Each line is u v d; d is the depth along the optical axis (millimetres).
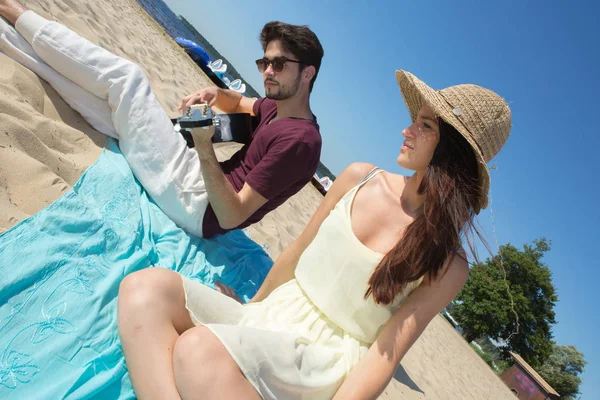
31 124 2186
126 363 1423
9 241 1555
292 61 2479
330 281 1739
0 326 1354
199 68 11961
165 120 2551
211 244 2705
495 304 26891
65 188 2055
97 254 1816
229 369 1256
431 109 1701
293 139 2424
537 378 19328
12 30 2408
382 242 1762
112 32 5367
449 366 9812
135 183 2428
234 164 2748
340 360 1662
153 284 1448
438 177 1585
